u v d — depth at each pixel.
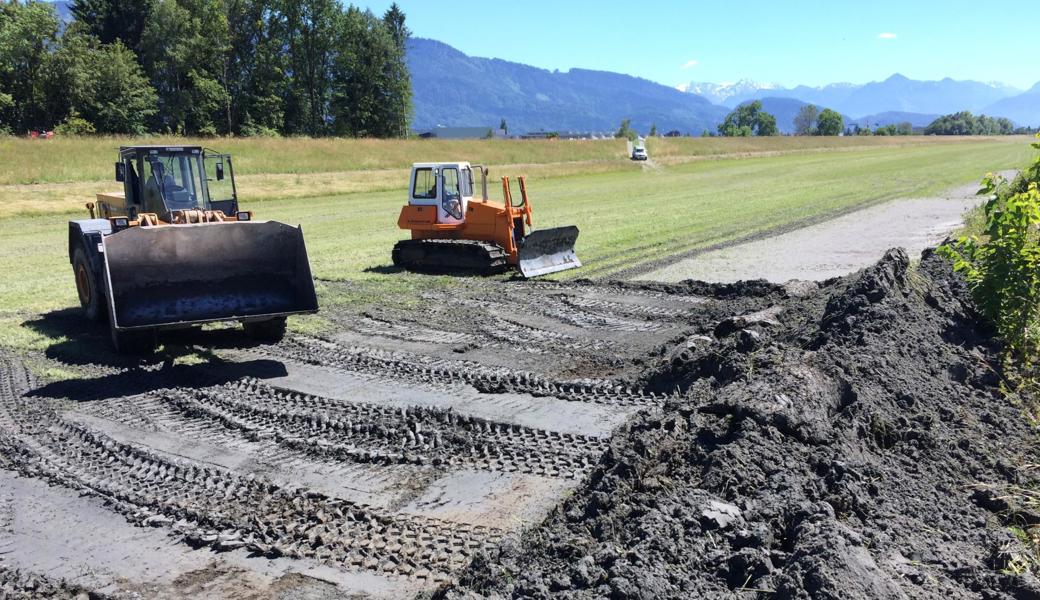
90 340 10.30
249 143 45.09
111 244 8.97
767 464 4.89
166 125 67.81
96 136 49.03
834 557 3.79
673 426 5.58
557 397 7.75
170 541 5.15
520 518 5.30
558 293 12.85
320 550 4.97
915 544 4.33
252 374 8.71
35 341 10.24
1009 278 7.47
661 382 7.85
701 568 3.96
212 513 5.46
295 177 40.00
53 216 28.03
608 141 72.75
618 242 18.97
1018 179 12.34
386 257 17.38
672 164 65.88
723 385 6.67
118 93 62.16
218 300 9.50
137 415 7.52
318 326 10.84
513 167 53.12
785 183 41.06
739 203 29.33
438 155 52.81
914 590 3.83
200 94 70.06
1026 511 4.78
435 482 5.91
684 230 21.20
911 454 5.49
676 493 4.63
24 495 5.86
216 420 7.34
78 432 7.10
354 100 84.38
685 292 12.69
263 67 77.19
